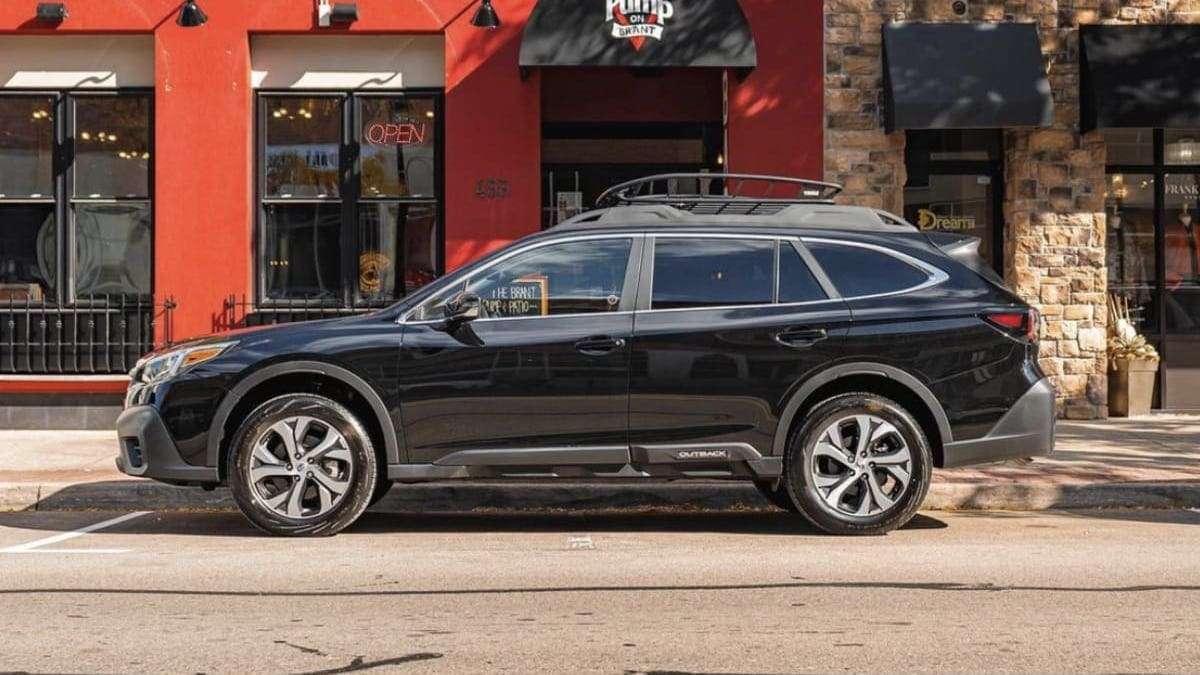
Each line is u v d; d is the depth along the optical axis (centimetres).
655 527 907
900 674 520
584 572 729
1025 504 999
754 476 858
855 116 1449
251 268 1453
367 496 841
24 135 1460
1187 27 1450
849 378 860
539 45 1366
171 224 1434
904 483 840
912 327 845
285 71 1459
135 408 858
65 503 1004
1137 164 1512
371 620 612
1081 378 1466
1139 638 577
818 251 862
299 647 561
